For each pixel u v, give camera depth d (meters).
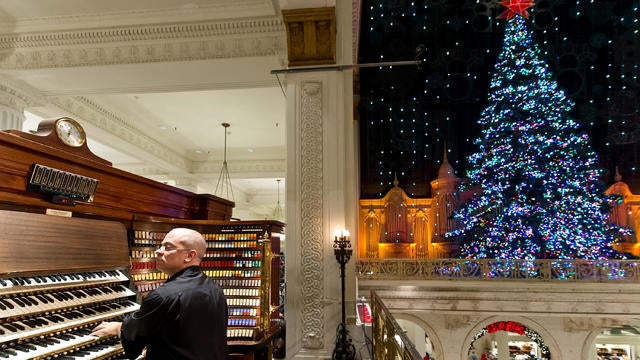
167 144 11.91
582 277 9.24
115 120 9.55
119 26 6.31
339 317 5.17
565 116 9.92
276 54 6.09
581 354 9.40
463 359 9.65
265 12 6.05
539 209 9.27
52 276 2.37
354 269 5.39
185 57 6.25
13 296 2.09
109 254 2.88
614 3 10.57
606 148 10.52
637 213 9.91
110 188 3.34
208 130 11.09
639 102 10.40
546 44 10.80
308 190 5.40
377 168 11.30
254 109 9.63
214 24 6.19
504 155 9.60
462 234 10.23
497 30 11.02
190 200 4.91
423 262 9.73
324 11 5.48
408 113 11.31
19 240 2.22
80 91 7.37
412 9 11.16
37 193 2.53
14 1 5.91
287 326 5.20
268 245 4.55
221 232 4.69
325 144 5.46
